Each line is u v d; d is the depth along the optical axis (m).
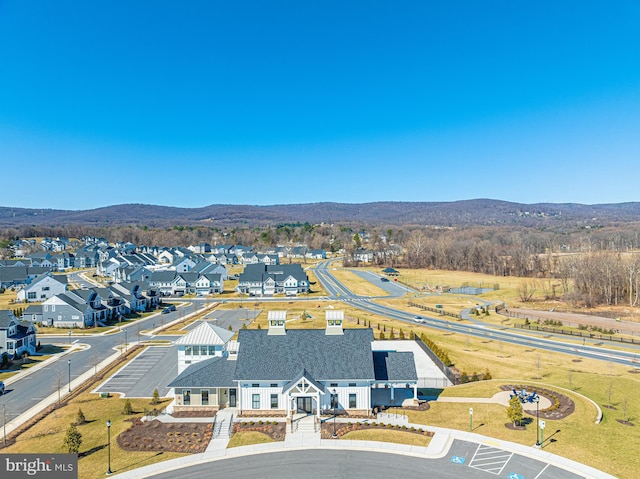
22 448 42.69
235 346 57.38
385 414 49.91
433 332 94.62
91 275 190.12
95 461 40.31
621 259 144.38
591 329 95.88
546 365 70.75
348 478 37.31
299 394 47.72
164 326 101.62
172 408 52.53
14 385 62.03
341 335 54.19
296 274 153.62
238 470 38.75
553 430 45.31
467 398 54.56
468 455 40.84
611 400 54.06
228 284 174.25
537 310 121.62
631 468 38.22
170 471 38.66
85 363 72.81
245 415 49.72
